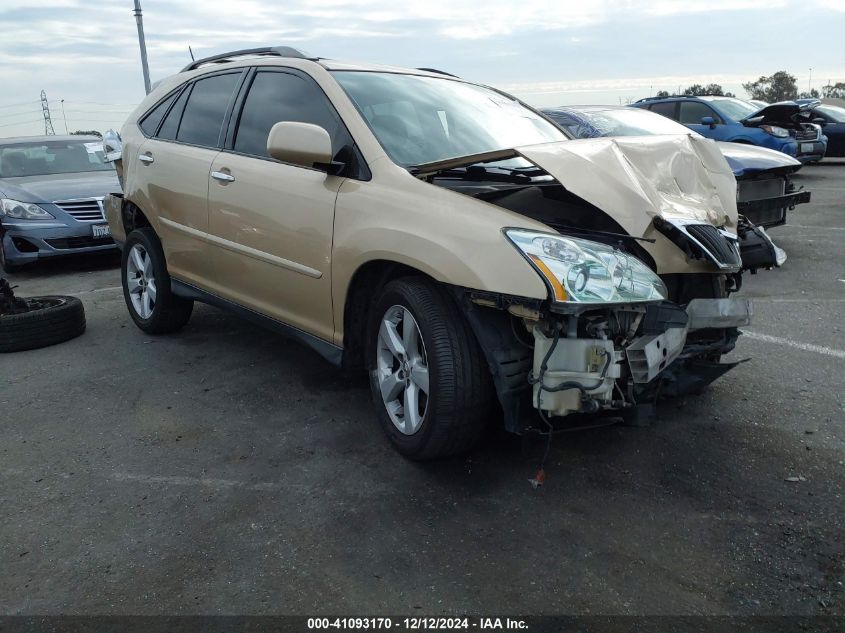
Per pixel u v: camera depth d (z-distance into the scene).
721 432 3.48
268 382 4.28
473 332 2.88
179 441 3.51
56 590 2.39
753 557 2.51
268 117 4.05
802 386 4.04
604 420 2.91
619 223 2.88
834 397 3.88
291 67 4.02
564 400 2.64
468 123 3.92
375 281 3.39
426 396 3.08
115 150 5.69
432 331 2.89
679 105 14.66
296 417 3.77
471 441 3.00
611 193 2.93
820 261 7.44
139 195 5.04
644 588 2.36
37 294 7.05
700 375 3.18
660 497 2.90
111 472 3.20
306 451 3.37
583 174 2.96
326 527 2.72
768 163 7.11
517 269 2.63
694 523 2.72
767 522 2.72
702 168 3.48
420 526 2.72
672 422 3.60
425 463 3.21
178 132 4.83
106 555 2.58
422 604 2.29
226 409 3.89
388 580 2.41
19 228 7.81
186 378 4.39
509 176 3.52
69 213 7.94
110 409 3.93
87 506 2.91
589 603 2.29
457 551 2.56
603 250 2.76
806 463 3.17
